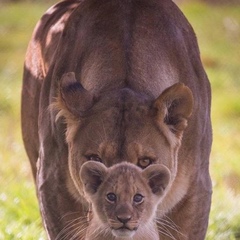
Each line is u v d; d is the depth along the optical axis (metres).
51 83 10.63
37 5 46.31
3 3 46.44
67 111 9.50
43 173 10.42
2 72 32.97
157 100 9.28
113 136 9.08
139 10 10.47
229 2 46.44
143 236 9.11
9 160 19.11
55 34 11.72
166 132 9.29
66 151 10.01
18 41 38.88
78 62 10.37
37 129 11.89
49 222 10.43
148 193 8.91
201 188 10.38
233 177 18.27
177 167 9.99
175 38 10.49
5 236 13.38
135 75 9.86
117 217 8.71
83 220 10.17
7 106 27.44
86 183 8.98
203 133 10.36
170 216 10.33
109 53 10.06
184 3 46.06
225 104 27.84
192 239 10.53
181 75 10.35
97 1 10.71
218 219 14.42
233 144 22.30
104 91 9.70
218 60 36.09
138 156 9.04
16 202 14.88
